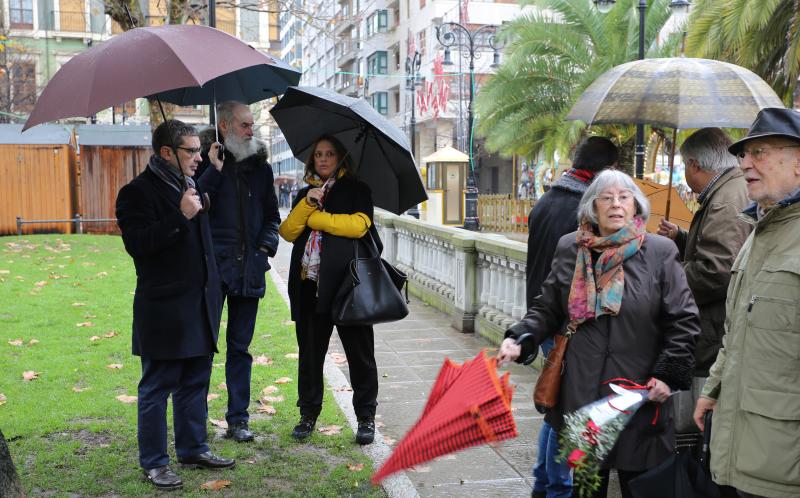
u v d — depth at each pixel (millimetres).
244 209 4547
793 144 2381
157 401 3895
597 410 2686
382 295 4457
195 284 3881
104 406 5172
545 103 20047
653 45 19641
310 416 4691
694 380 3895
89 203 20281
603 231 2939
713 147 3561
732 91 3627
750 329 2395
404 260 11664
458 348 7402
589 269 2914
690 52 12672
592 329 2887
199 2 15008
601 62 19344
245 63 3668
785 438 2283
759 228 2457
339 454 4445
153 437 3891
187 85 3355
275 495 3824
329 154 4531
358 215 4492
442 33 24828
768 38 11539
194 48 3533
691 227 3617
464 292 8148
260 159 4648
